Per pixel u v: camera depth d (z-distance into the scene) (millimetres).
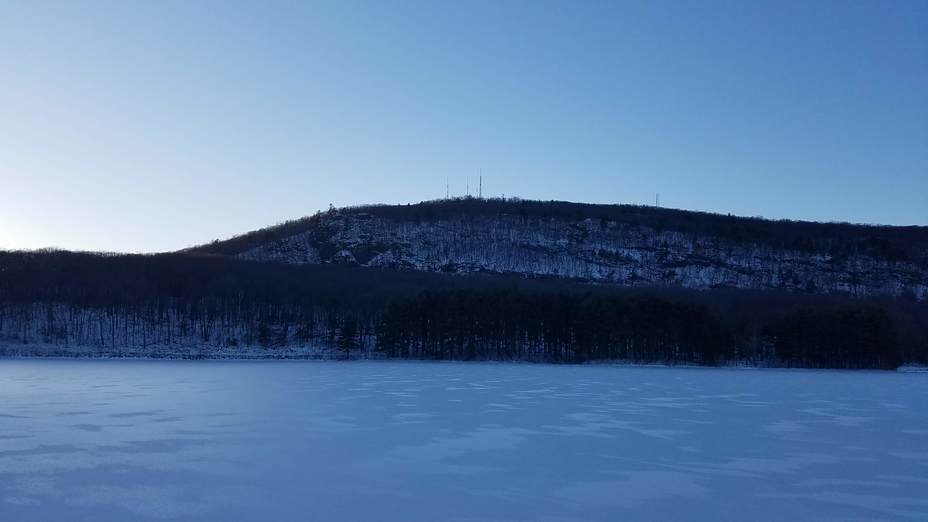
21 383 47750
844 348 98062
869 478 20391
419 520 16141
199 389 43625
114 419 29844
